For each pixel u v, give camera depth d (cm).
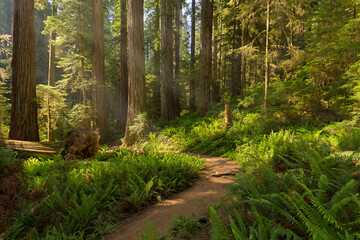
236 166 755
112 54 2417
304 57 959
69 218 395
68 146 1074
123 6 2202
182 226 351
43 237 363
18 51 1210
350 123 703
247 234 268
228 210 331
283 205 300
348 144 504
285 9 1062
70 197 462
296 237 223
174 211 441
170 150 1170
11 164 491
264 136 884
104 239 360
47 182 505
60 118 1714
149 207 477
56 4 2120
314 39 1009
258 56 1255
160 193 532
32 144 1039
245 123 1126
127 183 519
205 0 1772
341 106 832
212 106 1867
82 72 1689
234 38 1947
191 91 2236
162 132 1423
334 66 847
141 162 689
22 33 1210
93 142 1110
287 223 275
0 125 1909
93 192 495
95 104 1769
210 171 726
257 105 1339
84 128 1152
